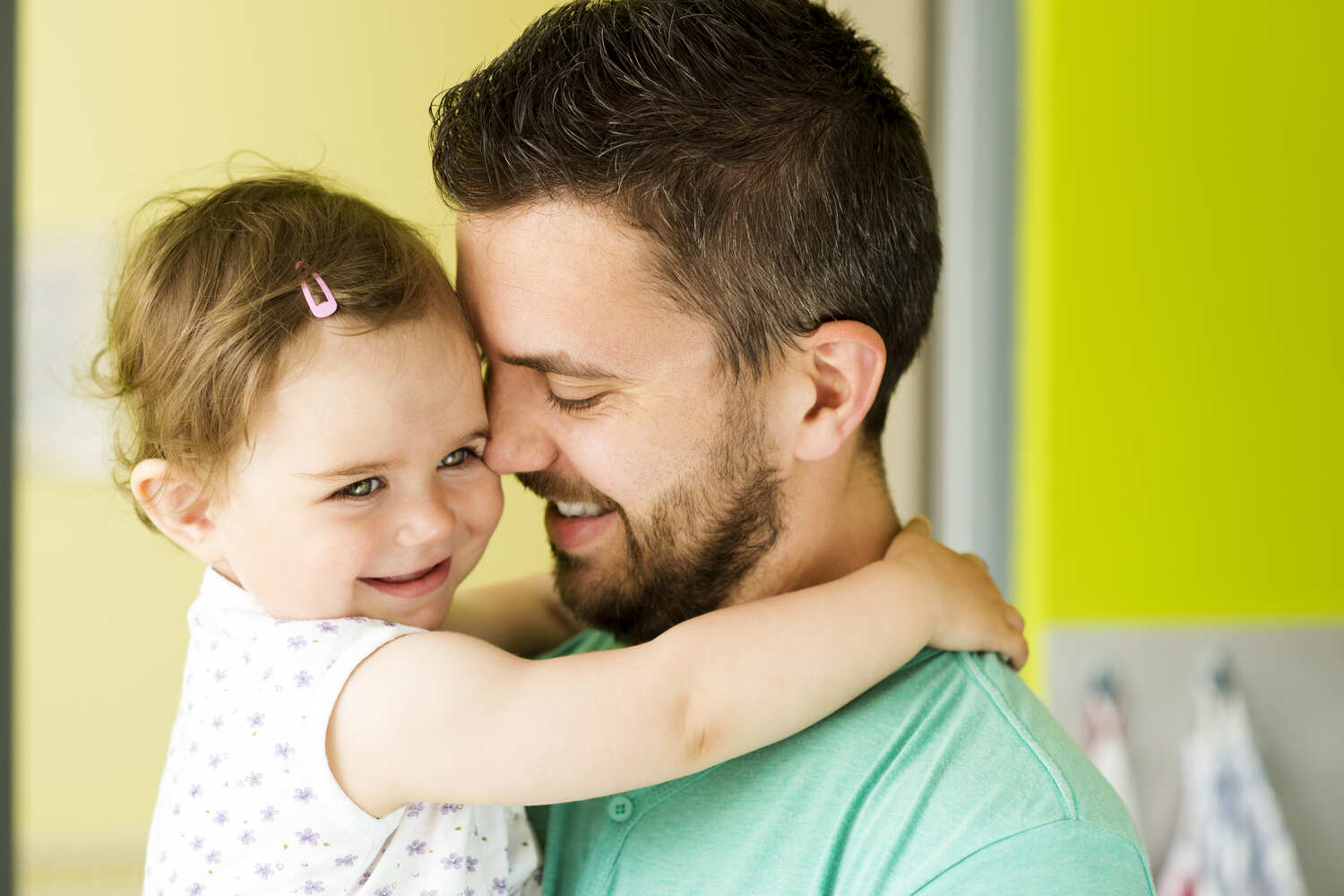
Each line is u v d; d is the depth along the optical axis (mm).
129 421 968
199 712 913
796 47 928
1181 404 2211
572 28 888
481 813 934
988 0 2283
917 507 2354
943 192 2322
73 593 2355
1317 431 2264
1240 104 2209
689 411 904
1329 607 2283
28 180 2215
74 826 2361
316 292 882
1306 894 2279
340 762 844
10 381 1396
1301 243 2246
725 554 945
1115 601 2191
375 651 864
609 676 830
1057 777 815
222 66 2166
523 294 883
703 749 829
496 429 948
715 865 865
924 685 899
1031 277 2188
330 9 2105
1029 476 2197
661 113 869
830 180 922
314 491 884
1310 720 2273
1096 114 2158
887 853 803
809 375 936
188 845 882
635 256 869
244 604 934
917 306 1019
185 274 917
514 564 2010
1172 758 2209
